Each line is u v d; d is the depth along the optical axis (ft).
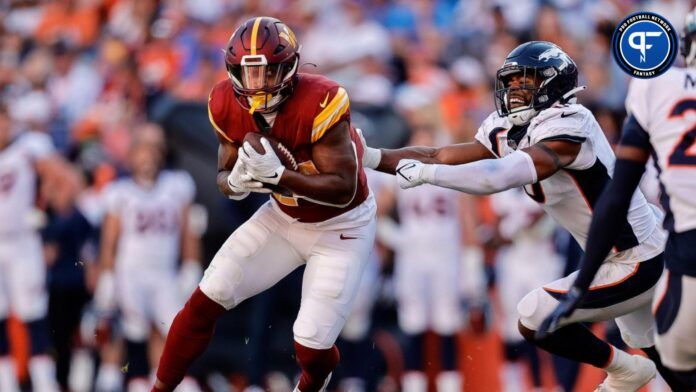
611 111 83.51
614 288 49.21
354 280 49.47
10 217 88.38
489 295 86.99
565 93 49.57
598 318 50.08
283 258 50.47
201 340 50.29
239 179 47.03
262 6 116.98
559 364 78.95
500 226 84.64
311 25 112.06
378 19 110.63
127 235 86.43
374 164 51.83
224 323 84.79
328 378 50.88
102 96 110.93
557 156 47.32
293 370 82.43
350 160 47.24
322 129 46.68
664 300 41.68
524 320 50.34
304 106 46.70
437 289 85.35
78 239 90.17
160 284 86.58
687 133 40.65
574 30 103.14
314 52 105.50
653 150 41.63
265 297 81.56
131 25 120.57
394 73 103.55
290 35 46.52
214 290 49.42
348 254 49.62
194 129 86.89
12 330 89.92
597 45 93.76
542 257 83.87
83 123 103.50
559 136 47.52
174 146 87.30
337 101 46.80
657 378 77.30
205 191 87.10
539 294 49.93
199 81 105.19
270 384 82.28
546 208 51.16
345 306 49.29
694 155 40.52
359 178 49.57
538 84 49.08
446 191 85.56
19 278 88.28
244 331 84.64
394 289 86.58
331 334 49.01
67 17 130.31
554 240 83.97
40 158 89.40
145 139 86.53
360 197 49.90
